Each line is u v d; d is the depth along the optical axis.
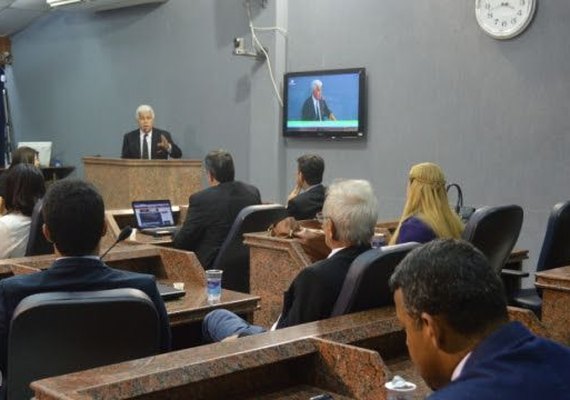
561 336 2.75
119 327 1.82
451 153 5.66
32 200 3.31
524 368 1.03
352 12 6.23
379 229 3.98
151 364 1.53
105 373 1.48
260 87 6.82
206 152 7.48
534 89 5.20
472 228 3.21
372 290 2.12
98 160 6.57
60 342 1.78
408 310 1.15
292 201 4.30
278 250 3.40
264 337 1.74
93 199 1.94
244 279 3.89
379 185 6.11
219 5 7.23
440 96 5.70
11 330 1.75
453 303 1.09
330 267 2.18
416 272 1.14
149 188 6.28
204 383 1.59
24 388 1.78
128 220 4.76
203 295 2.80
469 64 5.53
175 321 2.54
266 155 6.80
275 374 1.72
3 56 10.18
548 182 5.16
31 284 1.89
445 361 1.13
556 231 3.49
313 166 4.55
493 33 5.34
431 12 5.73
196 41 7.51
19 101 10.16
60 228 1.91
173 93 7.81
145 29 8.10
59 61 9.37
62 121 9.42
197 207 4.19
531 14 5.16
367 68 6.14
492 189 5.43
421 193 3.15
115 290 1.85
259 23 6.78
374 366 1.62
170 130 7.87
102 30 8.67
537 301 3.45
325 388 1.71
